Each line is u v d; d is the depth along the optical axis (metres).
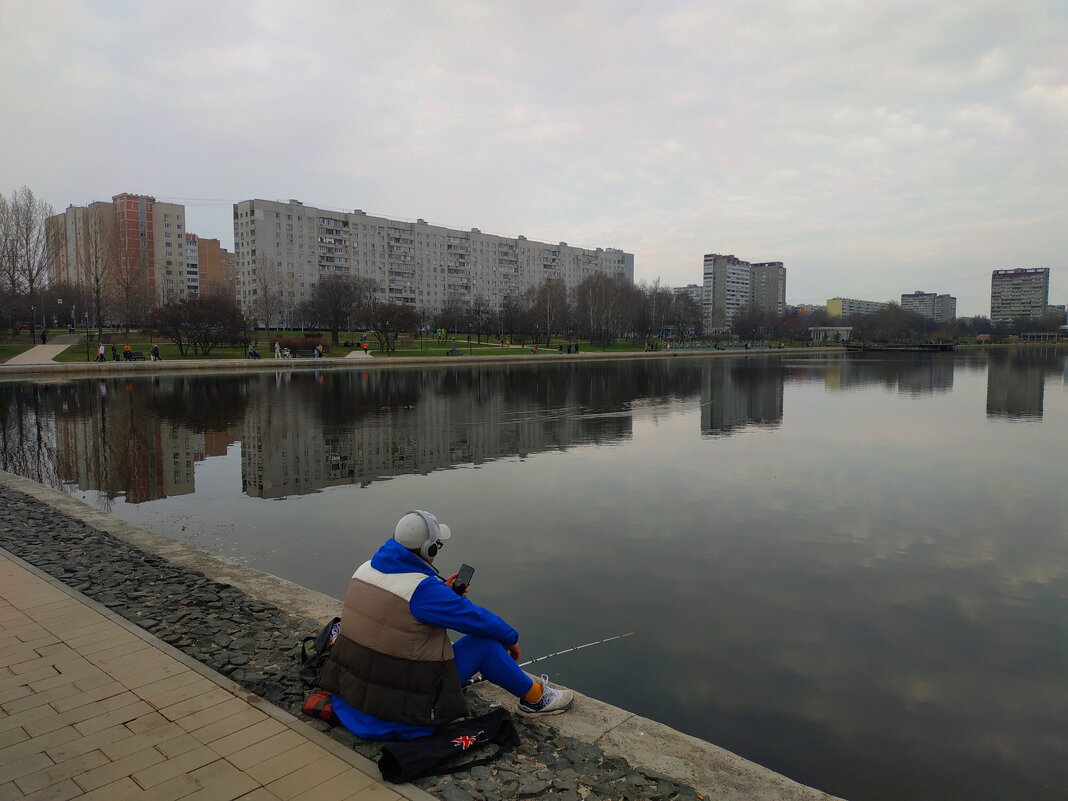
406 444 18.19
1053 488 13.15
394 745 3.28
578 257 155.88
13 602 5.56
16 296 67.12
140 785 3.13
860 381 43.38
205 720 3.72
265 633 5.05
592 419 23.67
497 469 14.90
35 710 3.82
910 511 11.42
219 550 8.95
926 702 5.46
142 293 86.94
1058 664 6.12
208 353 57.94
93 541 7.64
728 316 194.38
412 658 3.48
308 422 22.09
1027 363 69.12
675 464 15.55
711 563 8.74
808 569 8.55
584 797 3.20
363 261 115.94
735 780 3.49
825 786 4.39
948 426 22.25
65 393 31.16
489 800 3.11
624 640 6.48
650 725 4.05
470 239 132.25
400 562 3.59
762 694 5.54
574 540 9.64
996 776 4.52
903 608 7.37
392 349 70.62
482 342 95.56
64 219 117.12
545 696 4.11
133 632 4.95
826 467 15.24
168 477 13.86
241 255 106.88
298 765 3.31
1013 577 8.34
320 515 10.86
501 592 7.66
